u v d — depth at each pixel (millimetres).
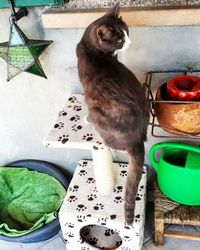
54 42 1049
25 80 1177
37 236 1228
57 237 1317
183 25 923
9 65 993
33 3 938
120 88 804
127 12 896
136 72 1066
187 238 1213
